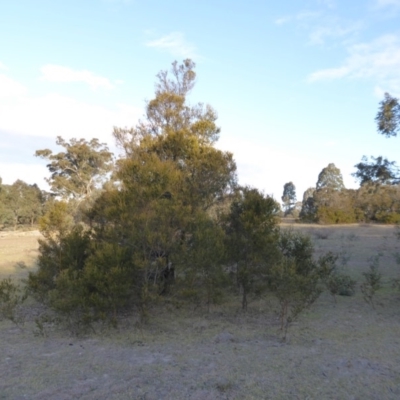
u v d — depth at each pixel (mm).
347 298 10930
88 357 6480
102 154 54125
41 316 8844
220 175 10945
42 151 52938
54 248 9742
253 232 8867
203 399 4969
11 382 5477
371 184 12805
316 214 49438
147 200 8789
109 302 7746
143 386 5344
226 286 8953
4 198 55125
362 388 5305
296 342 7305
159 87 13258
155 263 8305
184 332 7906
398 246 23734
